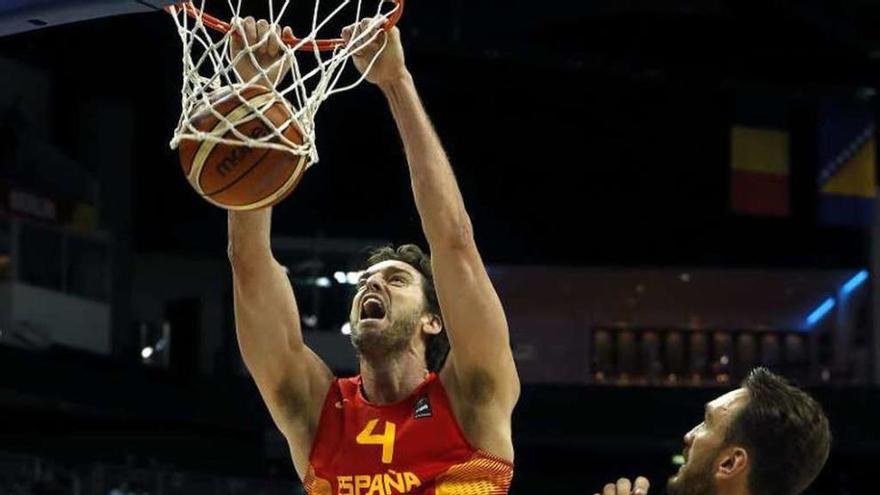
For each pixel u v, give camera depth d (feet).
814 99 56.44
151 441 54.34
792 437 9.23
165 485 49.03
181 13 11.92
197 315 56.75
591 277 61.26
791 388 9.48
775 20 52.39
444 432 10.91
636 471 56.65
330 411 11.34
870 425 54.44
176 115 54.08
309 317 57.31
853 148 57.52
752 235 59.77
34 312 50.55
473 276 10.95
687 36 54.80
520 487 56.49
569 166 60.03
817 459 9.35
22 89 50.52
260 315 11.53
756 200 58.13
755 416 9.29
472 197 59.72
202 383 53.06
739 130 58.29
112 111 53.47
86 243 53.16
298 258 57.88
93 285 53.47
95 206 53.47
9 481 46.68
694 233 59.88
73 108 52.34
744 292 61.41
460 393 11.07
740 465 9.30
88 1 10.64
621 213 60.18
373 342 11.22
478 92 58.44
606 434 54.44
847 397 54.80
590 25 54.65
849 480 56.65
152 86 53.21
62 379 49.44
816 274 59.98
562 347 61.41
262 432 53.83
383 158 58.13
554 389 55.06
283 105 9.62
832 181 57.82
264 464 54.34
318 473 11.10
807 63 55.06
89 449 53.83
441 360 11.82
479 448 10.91
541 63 53.78
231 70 10.14
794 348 61.57
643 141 59.72
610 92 58.39
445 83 55.52
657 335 61.72
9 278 49.60
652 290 61.41
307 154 9.72
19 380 48.21
